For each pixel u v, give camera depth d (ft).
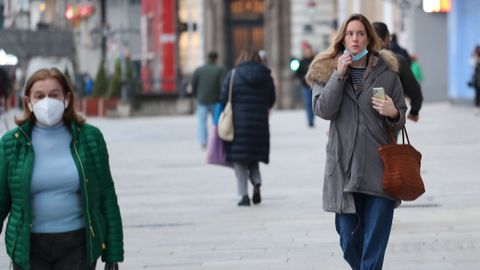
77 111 46.03
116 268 46.39
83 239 45.37
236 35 385.09
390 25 341.82
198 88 166.91
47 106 44.01
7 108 329.11
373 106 53.78
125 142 189.98
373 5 350.02
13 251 44.68
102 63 325.42
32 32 406.00
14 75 391.04
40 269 45.32
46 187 44.80
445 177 112.57
